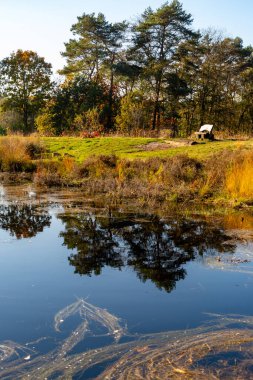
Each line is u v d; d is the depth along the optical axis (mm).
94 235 8977
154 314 5137
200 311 5199
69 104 39438
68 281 6309
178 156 15516
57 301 5578
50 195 13820
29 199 13102
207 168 14734
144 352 4188
